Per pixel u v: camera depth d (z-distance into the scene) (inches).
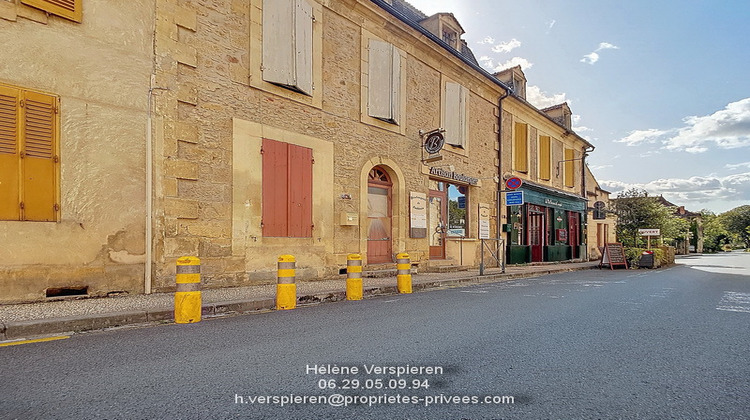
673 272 619.5
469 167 580.7
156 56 285.6
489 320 213.8
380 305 265.9
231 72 323.6
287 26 357.1
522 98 731.4
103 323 195.8
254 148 334.0
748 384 123.3
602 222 1069.8
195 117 302.5
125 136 269.9
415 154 490.3
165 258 282.7
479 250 590.9
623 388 119.2
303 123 372.2
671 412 103.0
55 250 241.3
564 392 115.8
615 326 201.9
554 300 290.5
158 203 282.2
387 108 448.1
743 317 228.4
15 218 229.9
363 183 424.8
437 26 547.2
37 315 194.9
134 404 104.2
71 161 249.3
